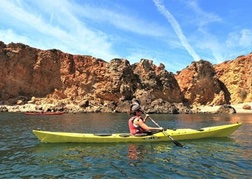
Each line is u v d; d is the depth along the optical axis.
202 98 67.50
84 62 60.19
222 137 12.69
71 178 6.68
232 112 53.16
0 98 53.19
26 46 57.00
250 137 13.68
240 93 69.69
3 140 12.62
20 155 9.20
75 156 8.91
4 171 7.30
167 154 9.21
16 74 55.16
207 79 67.94
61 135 10.77
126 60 59.41
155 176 6.85
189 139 11.81
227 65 76.94
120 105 50.97
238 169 7.50
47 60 57.91
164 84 62.16
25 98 53.81
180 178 6.70
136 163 8.07
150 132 11.19
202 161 8.38
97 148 9.99
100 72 59.03
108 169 7.45
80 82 58.88
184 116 40.56
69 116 36.00
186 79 68.94
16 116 33.50
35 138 13.23
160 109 49.75
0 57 53.84
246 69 72.75
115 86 56.38
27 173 7.12
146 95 54.88
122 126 21.97
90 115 39.16
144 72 63.09
